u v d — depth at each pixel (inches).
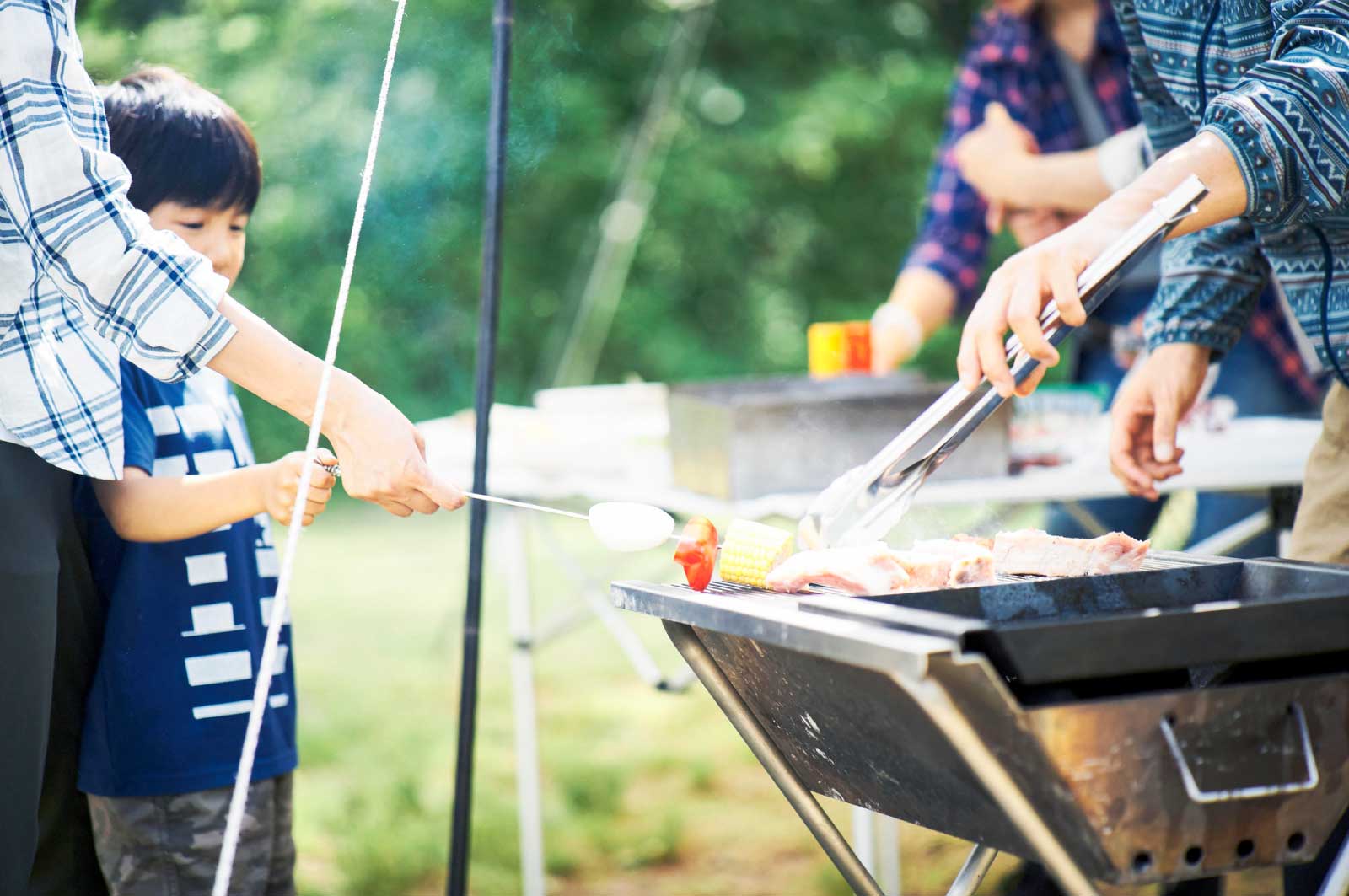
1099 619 36.9
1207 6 56.1
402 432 51.5
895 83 342.3
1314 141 47.0
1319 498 59.5
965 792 41.0
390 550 246.4
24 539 51.2
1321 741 39.6
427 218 270.1
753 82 349.7
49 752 59.0
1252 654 38.4
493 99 75.7
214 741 58.7
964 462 78.7
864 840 77.2
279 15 255.1
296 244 274.4
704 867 107.3
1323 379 105.3
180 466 60.6
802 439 78.5
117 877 58.4
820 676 42.9
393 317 289.9
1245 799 39.1
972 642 36.6
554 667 168.1
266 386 51.2
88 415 52.4
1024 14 111.2
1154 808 38.3
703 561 50.3
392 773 129.1
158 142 58.5
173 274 49.3
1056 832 39.0
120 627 58.4
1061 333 49.4
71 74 48.9
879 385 87.2
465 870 74.4
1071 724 37.0
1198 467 75.1
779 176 348.2
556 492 87.4
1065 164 100.0
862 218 352.2
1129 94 109.2
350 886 104.8
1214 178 46.8
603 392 116.6
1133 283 104.1
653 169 329.1
